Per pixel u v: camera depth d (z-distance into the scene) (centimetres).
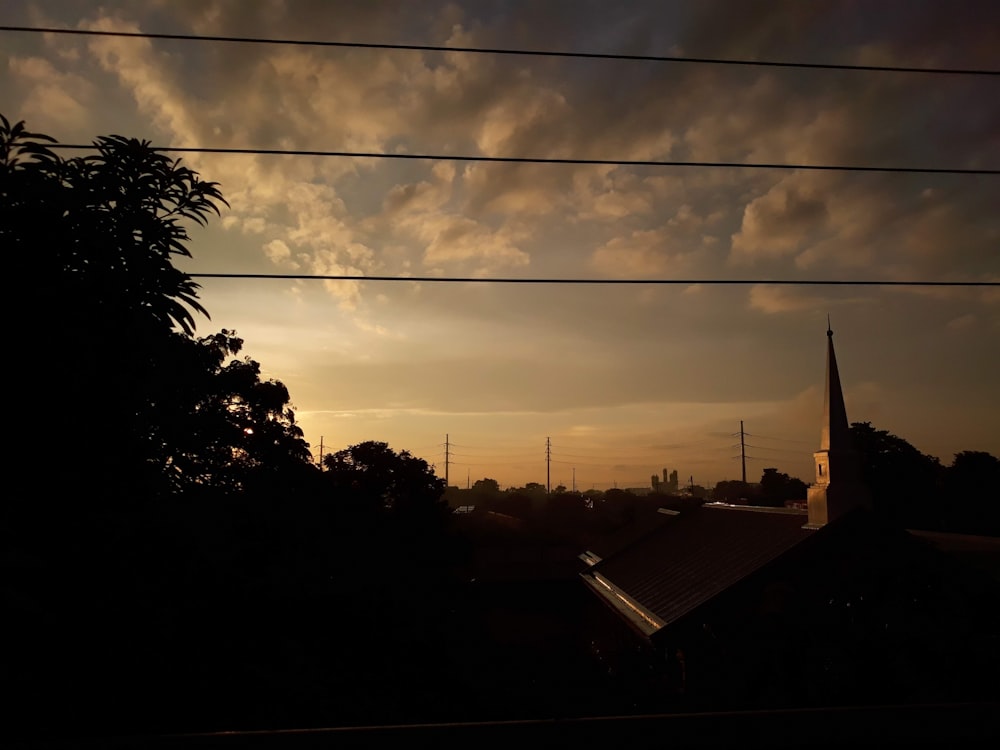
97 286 541
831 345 1639
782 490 6291
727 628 1384
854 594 1381
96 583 598
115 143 591
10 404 516
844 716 328
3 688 534
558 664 2158
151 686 660
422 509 3212
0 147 551
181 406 664
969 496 3612
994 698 1087
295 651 1277
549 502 6581
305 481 1867
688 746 317
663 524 2858
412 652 2033
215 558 790
